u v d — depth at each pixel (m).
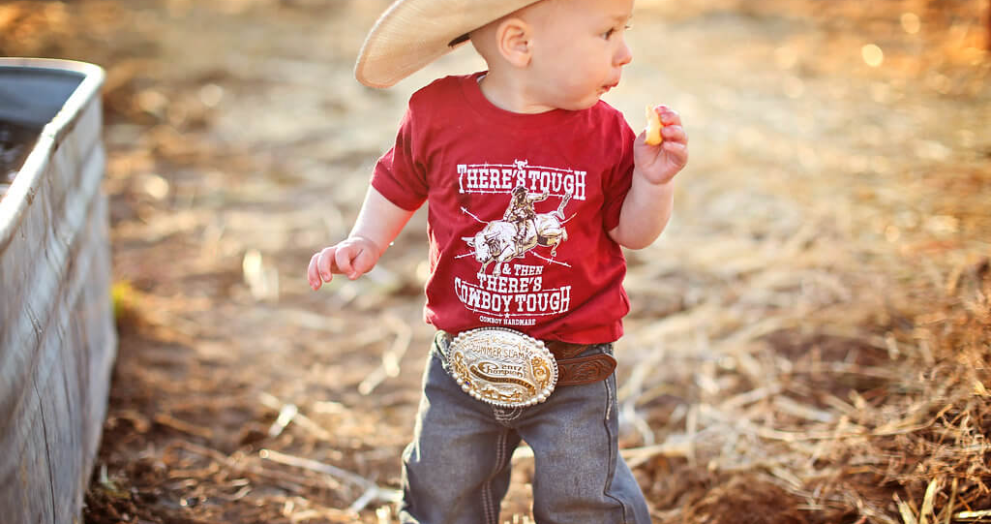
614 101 6.23
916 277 3.66
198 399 3.28
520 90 1.90
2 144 2.79
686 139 1.85
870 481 2.64
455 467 2.11
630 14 1.84
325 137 6.13
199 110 6.50
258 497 2.75
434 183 2.00
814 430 2.97
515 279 1.93
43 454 1.97
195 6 9.20
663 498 2.75
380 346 3.78
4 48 7.00
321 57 7.80
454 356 2.02
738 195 4.89
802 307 3.74
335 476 2.88
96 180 2.96
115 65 7.10
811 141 5.44
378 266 4.46
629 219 1.96
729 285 4.05
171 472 2.83
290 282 4.30
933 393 2.80
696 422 3.12
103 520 2.55
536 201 1.91
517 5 1.78
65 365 2.30
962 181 4.60
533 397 2.00
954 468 2.48
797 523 2.55
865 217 4.38
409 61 2.03
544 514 2.10
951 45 7.02
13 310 1.73
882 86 6.28
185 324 3.85
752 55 7.26
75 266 2.52
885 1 8.50
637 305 3.96
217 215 4.98
